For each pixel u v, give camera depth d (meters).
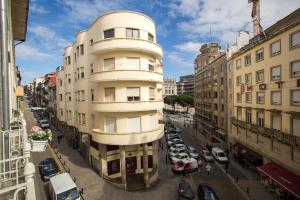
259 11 28.16
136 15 21.91
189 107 103.50
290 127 19.97
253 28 29.30
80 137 32.88
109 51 21.84
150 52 22.45
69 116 35.41
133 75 21.20
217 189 23.38
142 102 21.64
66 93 36.44
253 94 27.55
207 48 58.94
